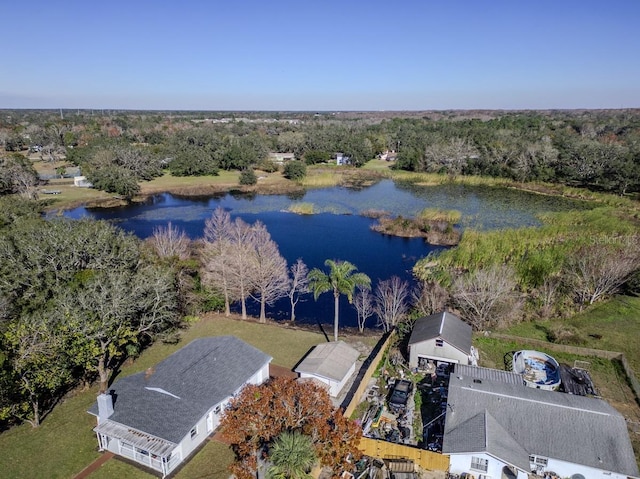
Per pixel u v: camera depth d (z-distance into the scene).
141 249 47.09
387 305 44.62
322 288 38.88
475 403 27.48
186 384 28.33
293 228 79.25
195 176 123.56
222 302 46.97
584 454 24.31
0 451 26.22
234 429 23.06
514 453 24.20
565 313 46.47
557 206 93.12
